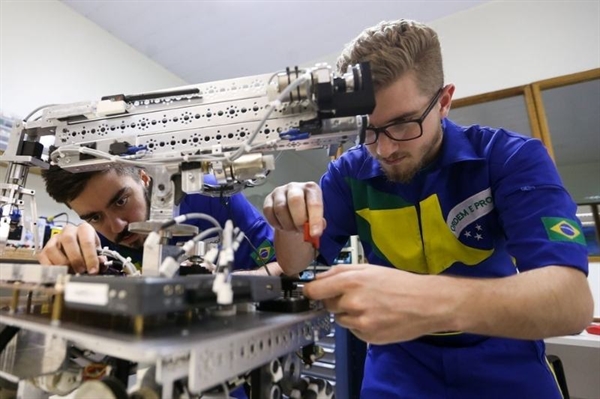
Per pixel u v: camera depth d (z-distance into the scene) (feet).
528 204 2.09
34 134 2.15
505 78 7.14
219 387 1.34
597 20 6.46
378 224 2.98
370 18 8.03
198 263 1.68
